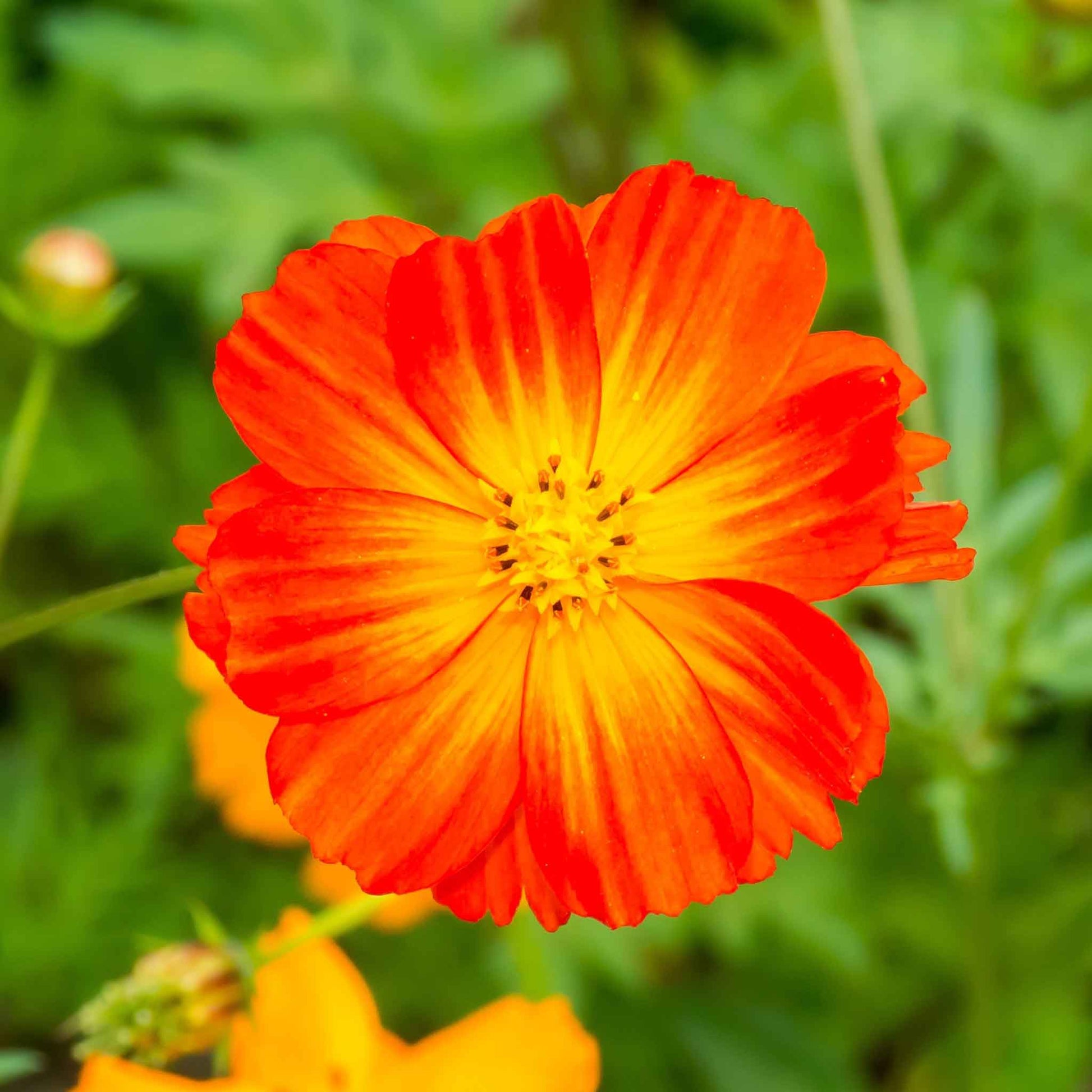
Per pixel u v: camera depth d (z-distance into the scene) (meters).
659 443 0.30
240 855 0.44
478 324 0.29
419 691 0.29
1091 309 0.44
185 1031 0.31
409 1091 0.30
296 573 0.28
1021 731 0.44
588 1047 0.30
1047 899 0.43
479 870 0.29
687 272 0.29
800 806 0.29
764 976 0.44
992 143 0.44
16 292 0.44
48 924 0.41
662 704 0.29
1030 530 0.39
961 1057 0.43
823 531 0.29
